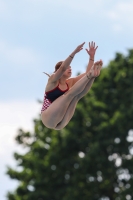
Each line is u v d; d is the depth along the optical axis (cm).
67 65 3122
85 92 3192
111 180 9731
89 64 3225
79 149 10025
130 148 9888
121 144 9750
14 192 10506
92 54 3225
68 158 9919
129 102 10081
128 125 9700
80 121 10012
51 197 9894
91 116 9931
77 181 9581
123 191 9381
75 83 3183
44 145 10331
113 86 10375
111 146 9725
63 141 9844
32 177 10225
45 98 3278
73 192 9500
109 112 10219
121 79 10075
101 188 9731
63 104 3172
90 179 9656
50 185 9919
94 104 10081
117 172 9688
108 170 9612
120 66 10450
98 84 10388
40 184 9912
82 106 10200
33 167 10088
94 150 9381
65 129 10062
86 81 3105
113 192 9812
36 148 10231
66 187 9862
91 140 9788
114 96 10138
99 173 9631
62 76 3244
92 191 9581
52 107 3198
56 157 9888
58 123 3288
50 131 10500
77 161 9838
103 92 10294
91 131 9938
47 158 9938
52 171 9900
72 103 3225
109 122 9719
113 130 9706
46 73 3284
